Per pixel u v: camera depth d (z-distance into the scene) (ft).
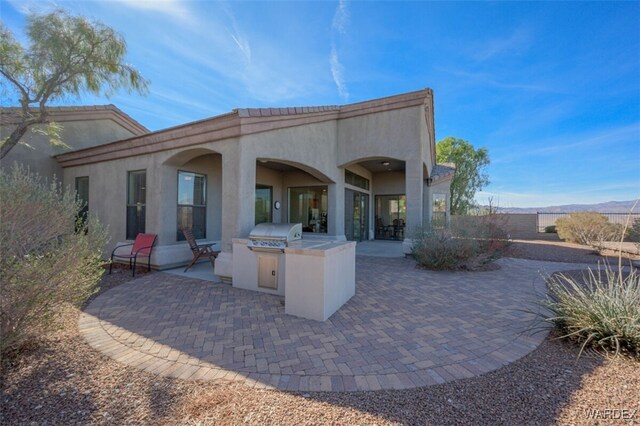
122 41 28.48
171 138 24.82
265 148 24.25
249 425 6.93
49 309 10.68
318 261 14.19
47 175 33.76
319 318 14.15
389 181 54.13
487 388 8.51
